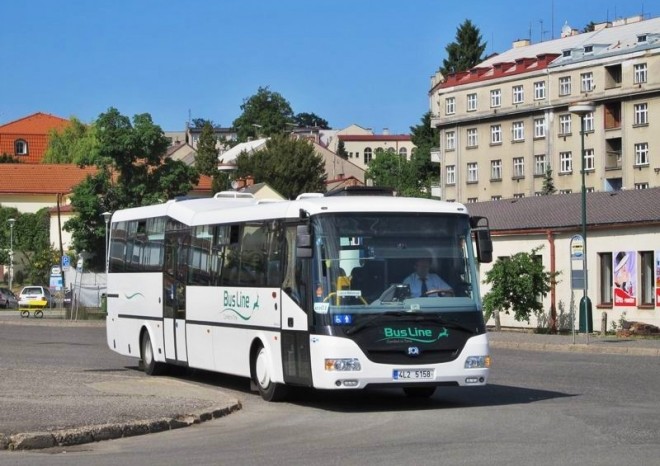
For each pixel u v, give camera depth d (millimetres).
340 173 155125
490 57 132625
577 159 110312
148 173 68562
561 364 26859
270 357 18594
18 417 14859
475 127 123125
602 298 45938
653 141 102875
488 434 13750
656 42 103062
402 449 12617
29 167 109312
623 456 11609
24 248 99938
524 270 44094
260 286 19031
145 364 24734
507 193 118688
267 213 19094
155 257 24234
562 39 118500
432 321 16922
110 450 13102
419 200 17812
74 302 59812
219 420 16141
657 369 24672
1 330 48312
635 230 44062
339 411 17266
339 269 16984
